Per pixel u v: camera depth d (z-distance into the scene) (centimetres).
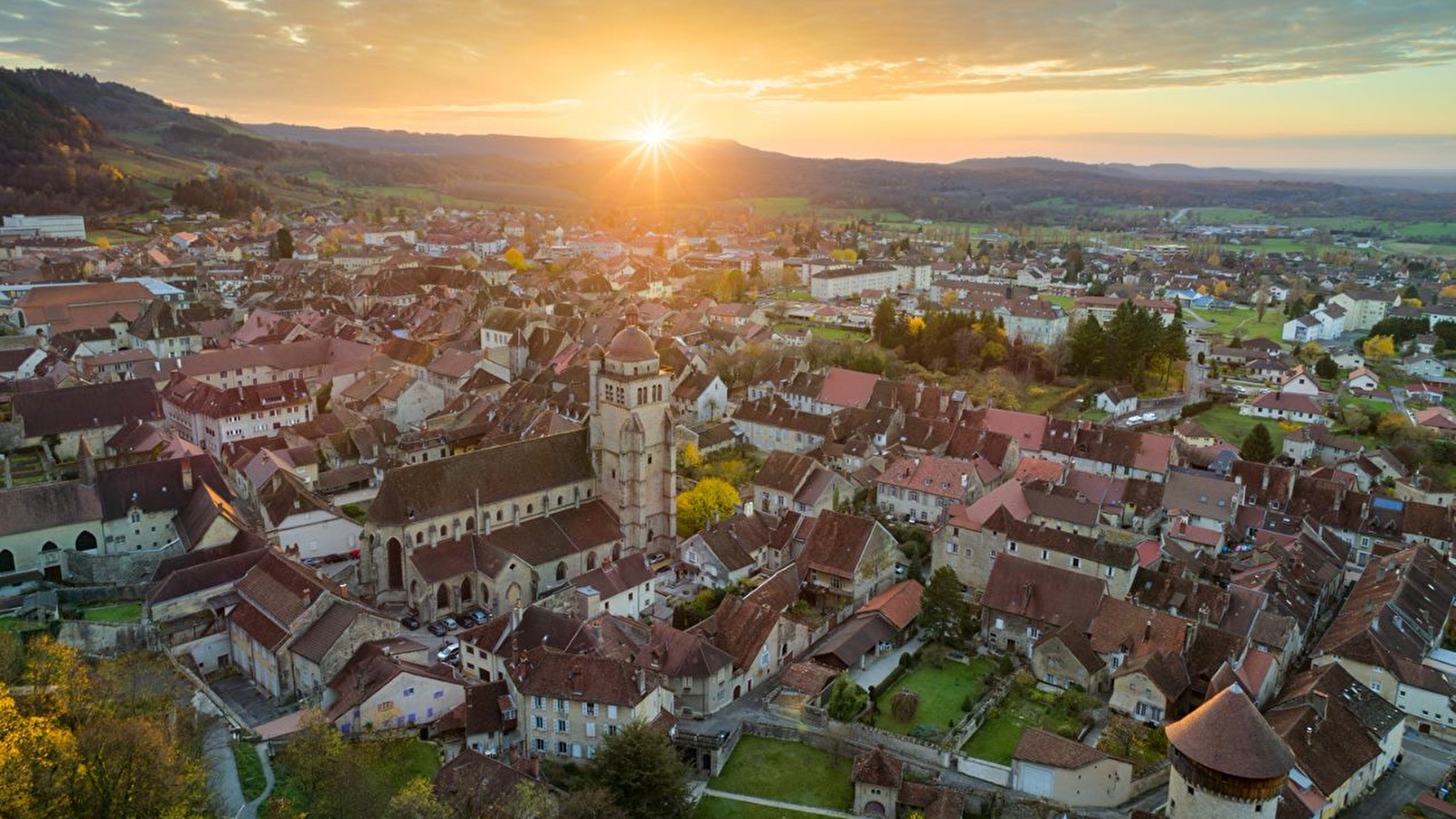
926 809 10388
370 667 11588
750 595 14362
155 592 12719
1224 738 6844
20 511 13588
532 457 16312
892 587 15538
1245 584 15012
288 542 15750
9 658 10362
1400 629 13750
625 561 14712
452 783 9725
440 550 14600
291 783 9900
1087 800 10619
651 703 11406
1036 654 13262
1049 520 17200
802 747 11931
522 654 11956
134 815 7956
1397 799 11200
